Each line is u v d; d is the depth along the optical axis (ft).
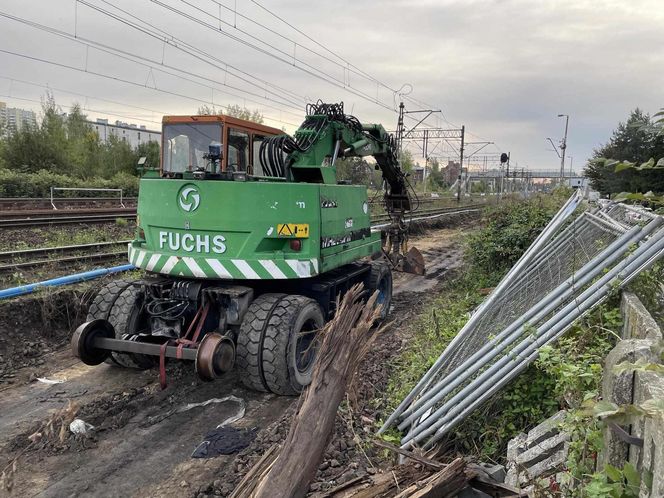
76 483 13.55
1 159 104.22
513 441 13.03
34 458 14.58
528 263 22.07
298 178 23.59
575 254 18.12
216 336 17.04
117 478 13.80
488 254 34.40
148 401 18.30
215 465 14.42
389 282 30.12
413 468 11.30
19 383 19.66
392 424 15.12
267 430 16.05
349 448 14.62
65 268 31.99
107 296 20.63
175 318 19.03
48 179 85.61
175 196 19.15
